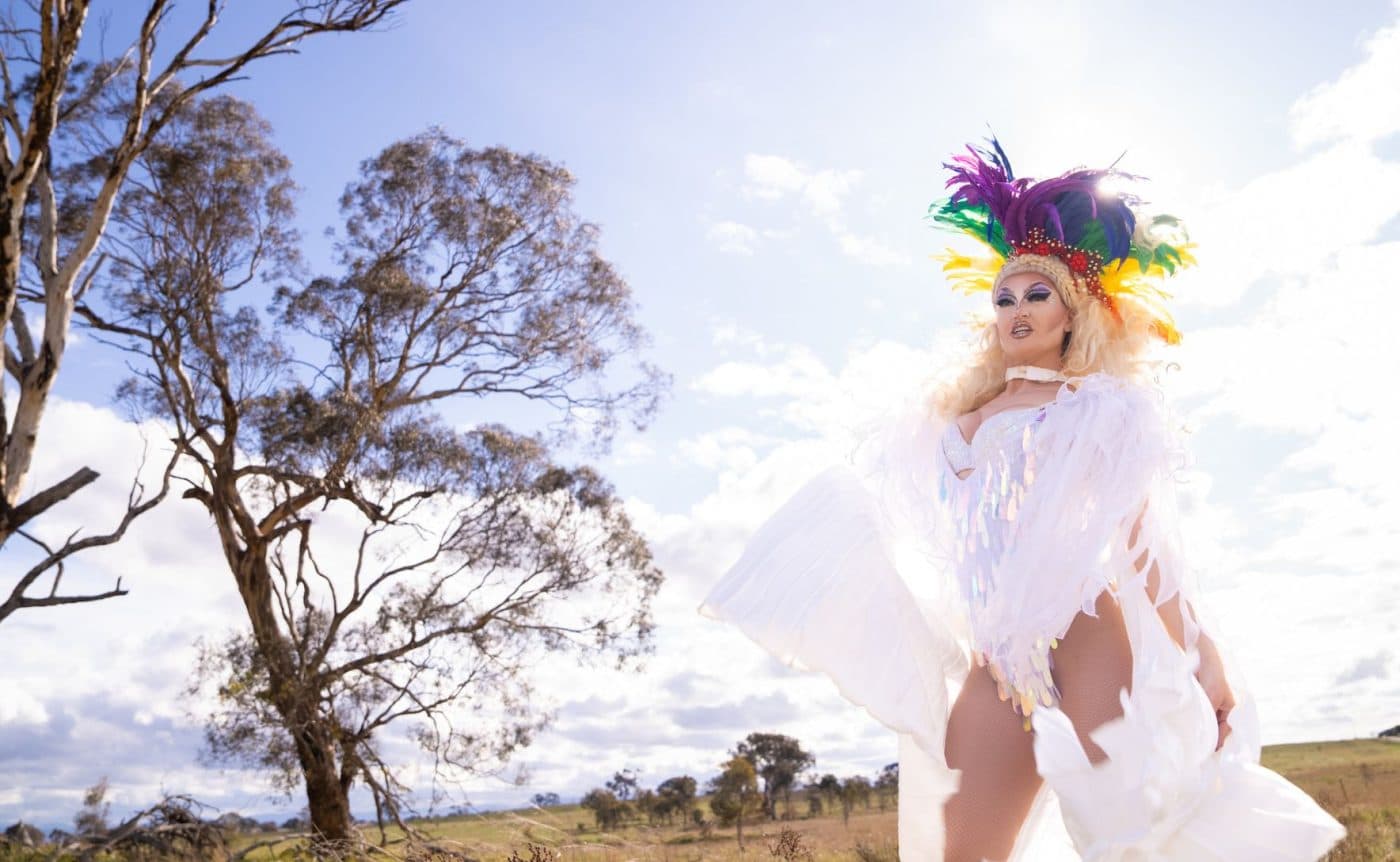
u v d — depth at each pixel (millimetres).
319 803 17516
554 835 10906
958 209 2975
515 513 20250
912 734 2463
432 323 21984
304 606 19016
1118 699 2369
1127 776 2191
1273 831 2178
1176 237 2760
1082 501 2416
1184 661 2271
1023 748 2451
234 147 20781
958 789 2492
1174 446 2414
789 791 39500
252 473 19891
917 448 2852
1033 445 2557
